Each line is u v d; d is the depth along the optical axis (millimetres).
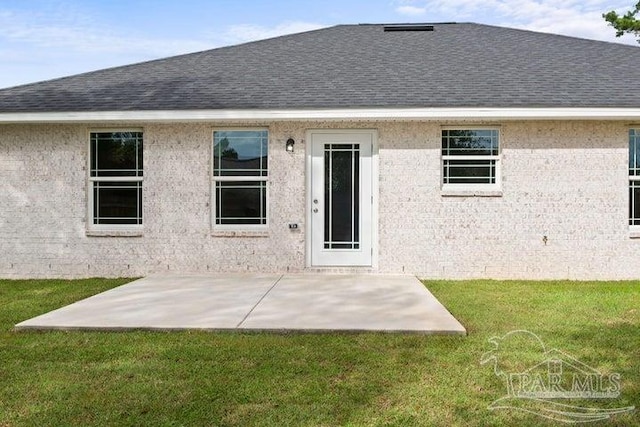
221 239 9328
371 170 9336
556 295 7406
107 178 9438
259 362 4371
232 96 9211
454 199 9156
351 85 9594
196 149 9328
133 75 10844
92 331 5355
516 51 11750
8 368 4242
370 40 13016
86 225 9406
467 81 9656
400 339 5035
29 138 9414
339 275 9023
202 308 6270
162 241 9344
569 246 9070
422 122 9164
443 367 4254
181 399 3600
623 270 9070
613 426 3229
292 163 9289
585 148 9055
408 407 3482
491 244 9133
